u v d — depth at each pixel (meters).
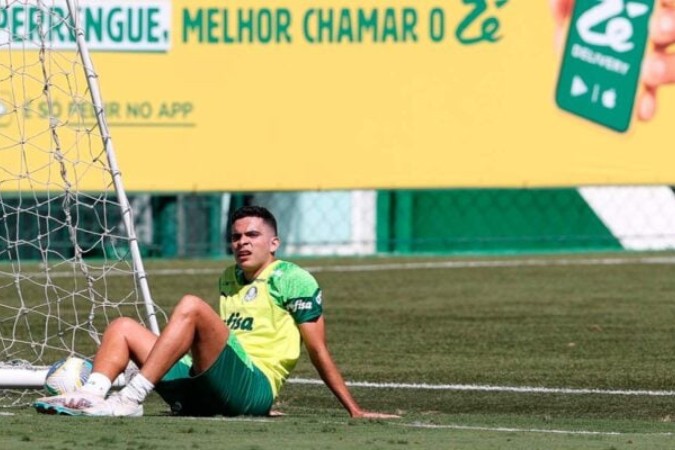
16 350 33.19
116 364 22.89
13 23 43.91
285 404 27.78
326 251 56.41
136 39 47.28
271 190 47.78
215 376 22.77
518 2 47.91
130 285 45.47
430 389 29.50
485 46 47.91
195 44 47.56
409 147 47.88
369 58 47.78
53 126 28.84
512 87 47.94
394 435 19.75
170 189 47.53
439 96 47.88
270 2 47.56
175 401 23.28
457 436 19.80
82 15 46.78
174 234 54.12
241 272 23.89
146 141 47.41
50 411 22.03
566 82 47.97
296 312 23.48
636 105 47.94
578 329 37.12
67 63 45.41
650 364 32.22
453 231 55.78
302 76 47.72
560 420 23.92
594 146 48.03
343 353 33.91
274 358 23.44
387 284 46.16
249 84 47.69
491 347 34.66
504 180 47.97
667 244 55.53
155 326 27.12
